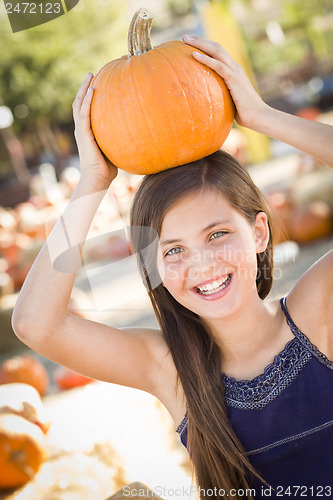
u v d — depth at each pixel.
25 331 1.77
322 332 1.85
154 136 1.70
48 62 18.30
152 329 2.04
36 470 3.35
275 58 20.50
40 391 4.82
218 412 1.84
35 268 1.79
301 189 7.22
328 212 6.84
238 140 10.71
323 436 1.80
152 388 1.98
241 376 1.87
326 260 1.88
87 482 3.02
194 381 1.87
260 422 1.82
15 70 18.28
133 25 1.79
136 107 1.68
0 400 3.69
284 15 16.06
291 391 1.81
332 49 20.11
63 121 20.11
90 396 3.79
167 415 3.36
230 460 1.80
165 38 16.95
